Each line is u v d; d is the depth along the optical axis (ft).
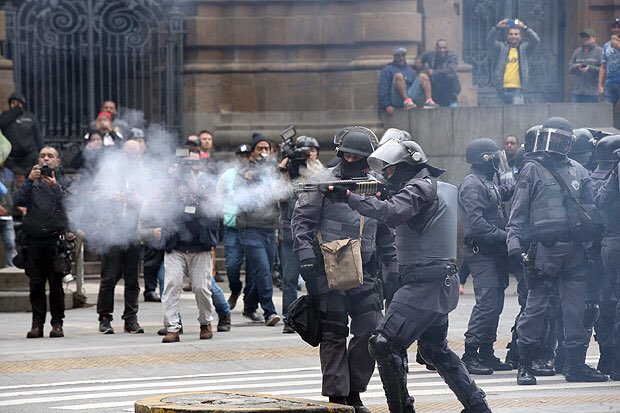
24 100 141.49
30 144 140.46
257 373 83.05
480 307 83.51
